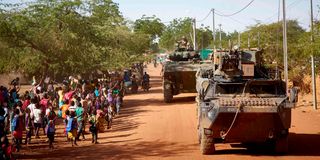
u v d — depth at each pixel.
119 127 19.38
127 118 21.92
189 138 15.93
